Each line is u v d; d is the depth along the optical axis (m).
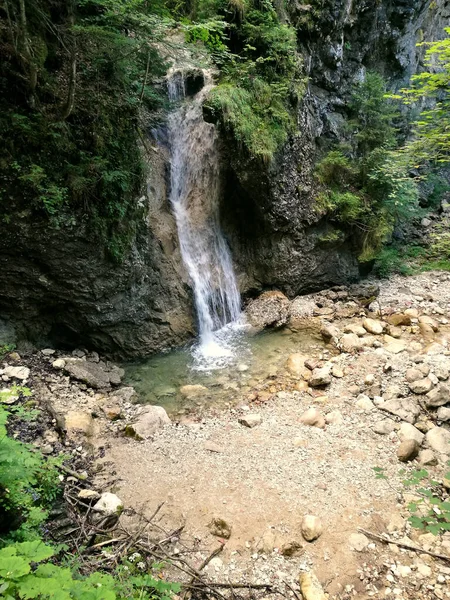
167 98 7.76
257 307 8.41
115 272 6.12
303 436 4.99
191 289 7.54
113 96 5.84
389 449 4.75
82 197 5.48
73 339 6.38
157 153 7.84
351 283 9.77
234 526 3.75
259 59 7.53
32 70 4.77
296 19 8.42
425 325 7.58
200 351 7.25
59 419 4.71
